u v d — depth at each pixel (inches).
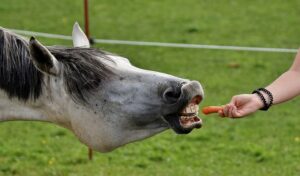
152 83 172.7
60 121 180.4
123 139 176.6
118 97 173.3
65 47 178.1
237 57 493.4
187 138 363.6
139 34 555.8
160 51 509.0
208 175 318.7
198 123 172.1
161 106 172.4
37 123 384.5
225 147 352.5
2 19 582.6
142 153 343.3
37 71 176.4
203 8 629.6
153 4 643.5
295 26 577.3
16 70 176.4
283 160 337.7
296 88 176.9
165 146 352.5
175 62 485.1
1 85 177.6
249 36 549.0
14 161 333.7
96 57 175.3
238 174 320.8
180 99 170.2
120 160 334.6
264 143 358.0
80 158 335.3
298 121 386.9
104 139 176.6
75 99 174.2
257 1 652.1
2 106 180.4
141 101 172.7
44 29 556.4
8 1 638.5
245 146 351.9
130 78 173.8
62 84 174.4
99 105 173.9
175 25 579.2
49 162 331.0
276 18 599.2
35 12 606.5
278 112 400.5
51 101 177.3
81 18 591.2
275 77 454.3
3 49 176.7
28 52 177.6
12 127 378.6
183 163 333.7
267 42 533.3
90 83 173.0
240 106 176.1
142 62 481.7
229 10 622.8
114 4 642.2
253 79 450.6
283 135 368.8
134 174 319.3
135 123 174.4
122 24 582.6
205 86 437.1
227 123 385.4
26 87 177.0
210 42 532.4
